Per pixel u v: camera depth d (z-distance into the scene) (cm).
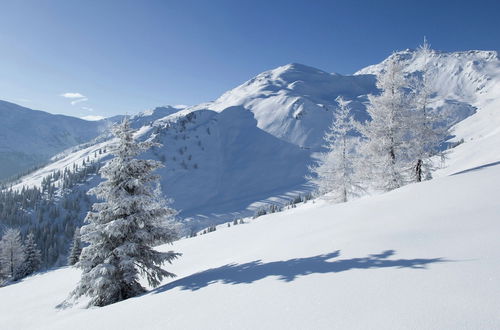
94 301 1256
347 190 2964
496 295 360
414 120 2069
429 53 2227
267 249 1007
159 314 598
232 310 504
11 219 17150
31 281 2773
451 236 637
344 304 424
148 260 1324
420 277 461
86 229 1318
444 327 316
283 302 483
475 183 1073
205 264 1367
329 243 820
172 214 1391
